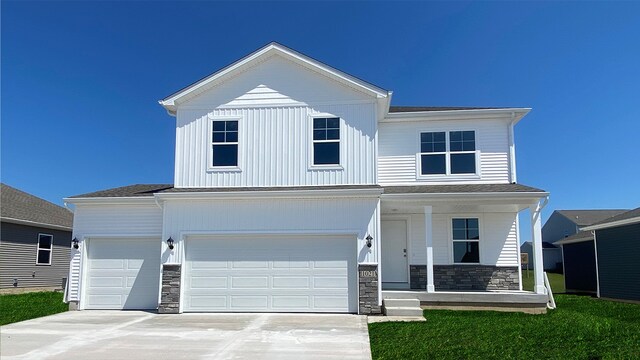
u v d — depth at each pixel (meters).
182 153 14.26
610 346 8.22
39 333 9.85
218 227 13.31
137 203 14.35
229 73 14.36
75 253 14.34
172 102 14.31
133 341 8.95
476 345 8.34
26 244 21.83
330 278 12.96
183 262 13.23
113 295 14.17
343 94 14.08
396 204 13.76
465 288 14.97
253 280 13.16
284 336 9.41
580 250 22.88
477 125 15.48
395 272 15.34
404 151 15.62
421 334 9.36
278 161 13.95
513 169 15.09
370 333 9.62
